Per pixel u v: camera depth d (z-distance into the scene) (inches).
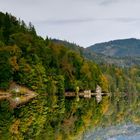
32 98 4463.6
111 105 5472.4
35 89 4958.2
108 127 3213.6
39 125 2490.2
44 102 4119.1
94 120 3449.8
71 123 2886.3
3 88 4527.6
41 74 5152.6
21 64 4877.0
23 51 5315.0
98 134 2699.3
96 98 6628.9
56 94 5639.8
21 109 3208.7
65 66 6269.7
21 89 4744.1
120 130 3127.5
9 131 2156.7
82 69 6988.2
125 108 5290.4
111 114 4259.4
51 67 5753.0
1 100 3949.3
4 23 6230.3
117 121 3762.3
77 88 6358.3
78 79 6889.8
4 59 4571.9
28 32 6540.4
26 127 2343.8
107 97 7618.1
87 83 7052.2
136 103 6707.7
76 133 2492.6
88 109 4237.2
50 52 5989.2
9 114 2790.4
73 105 4404.5
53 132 2327.8
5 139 1932.8
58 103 4308.6
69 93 6269.7
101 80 7834.6
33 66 5036.9
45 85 5191.9
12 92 4621.1
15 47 4931.1
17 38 5536.4
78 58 6993.1
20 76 4800.7
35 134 2171.5
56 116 3105.3
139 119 4114.2
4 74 4525.1
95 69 7662.4
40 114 3041.3
